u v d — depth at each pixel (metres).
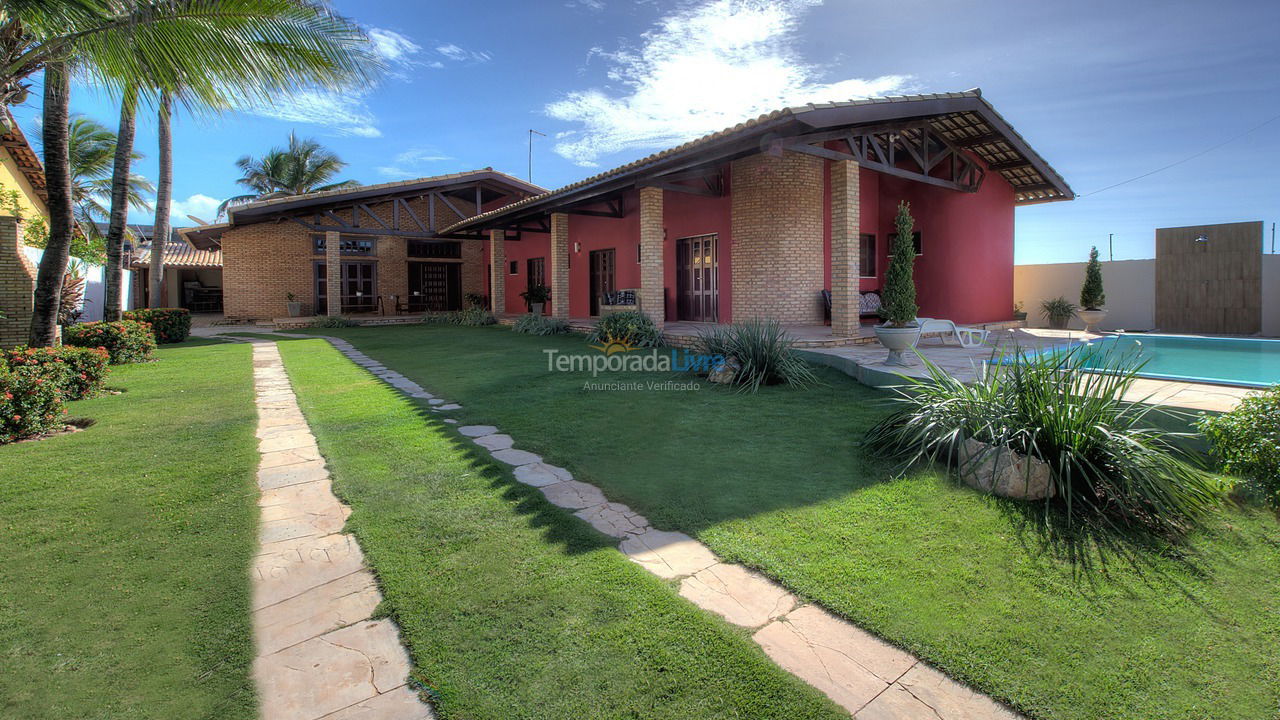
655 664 1.90
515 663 1.93
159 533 2.92
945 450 3.61
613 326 9.95
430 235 18.28
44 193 13.67
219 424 5.09
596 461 3.98
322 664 1.94
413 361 9.07
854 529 2.85
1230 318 11.77
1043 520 2.87
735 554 2.62
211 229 17.88
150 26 4.94
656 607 2.21
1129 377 3.49
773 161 10.37
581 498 3.34
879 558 2.57
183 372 8.09
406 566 2.56
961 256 10.92
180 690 1.82
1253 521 2.81
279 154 28.39
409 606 2.25
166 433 4.80
